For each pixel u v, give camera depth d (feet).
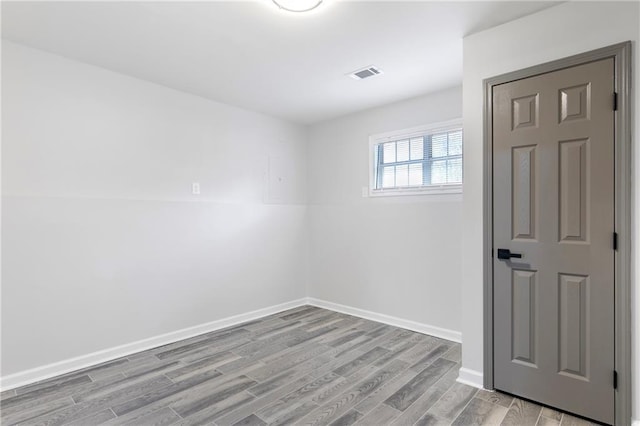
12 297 8.13
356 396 7.57
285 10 6.97
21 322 8.22
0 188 8.02
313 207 15.39
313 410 7.04
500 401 7.31
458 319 10.92
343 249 14.20
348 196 14.03
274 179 14.25
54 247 8.74
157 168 10.77
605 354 6.41
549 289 7.00
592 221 6.53
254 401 7.39
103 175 9.62
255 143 13.61
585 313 6.62
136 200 10.27
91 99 9.44
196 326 11.58
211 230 12.12
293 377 8.46
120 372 8.78
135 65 9.50
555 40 6.89
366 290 13.38
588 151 6.56
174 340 10.98
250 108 13.21
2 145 8.05
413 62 9.39
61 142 8.90
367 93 11.68
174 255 11.10
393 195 12.59
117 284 9.82
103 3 6.69
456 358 9.55
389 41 8.26
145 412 7.01
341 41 8.26
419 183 12.09
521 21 7.30
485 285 7.80
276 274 14.25
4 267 8.04
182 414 6.93
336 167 14.48
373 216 13.19
